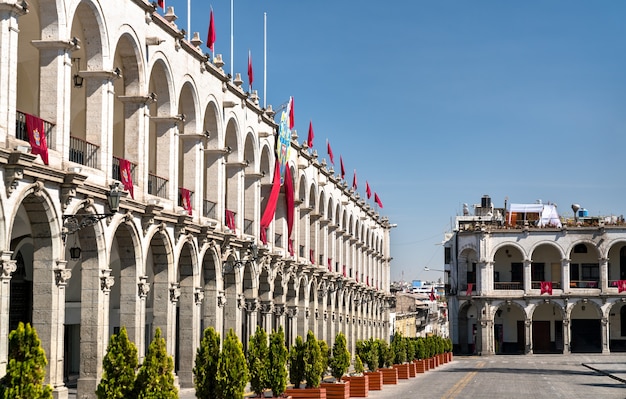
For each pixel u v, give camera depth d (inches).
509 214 3821.4
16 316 1326.3
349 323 2891.2
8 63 910.4
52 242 1011.9
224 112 1651.1
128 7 1226.0
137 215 1256.8
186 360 1487.5
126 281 1263.5
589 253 3705.7
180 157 1667.1
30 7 1157.1
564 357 3378.4
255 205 1841.8
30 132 957.8
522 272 3750.0
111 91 1168.2
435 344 2824.8
